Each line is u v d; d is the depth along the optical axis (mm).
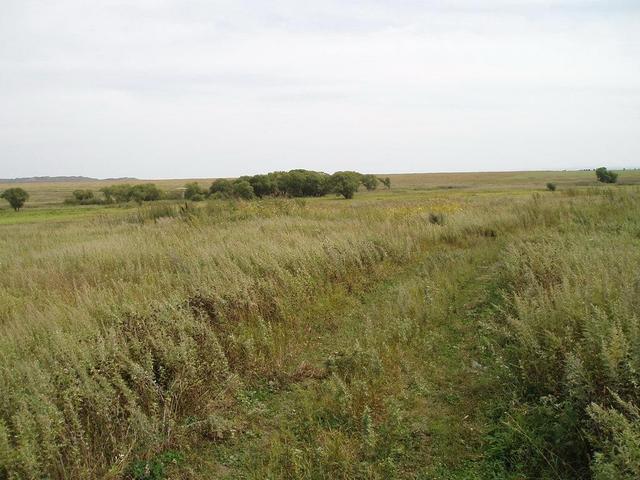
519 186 72000
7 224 28578
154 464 3590
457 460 3453
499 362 4344
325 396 4352
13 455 3162
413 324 5910
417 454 3559
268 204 18359
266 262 7793
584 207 12758
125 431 3754
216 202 18828
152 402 4086
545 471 3143
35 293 7238
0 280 8344
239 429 4043
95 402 3871
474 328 5852
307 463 3459
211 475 3510
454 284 7719
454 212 16281
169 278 7176
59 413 3514
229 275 6992
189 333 5203
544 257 6766
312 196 55781
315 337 6027
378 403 4211
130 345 4824
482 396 4242
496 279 7512
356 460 3504
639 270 5059
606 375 3398
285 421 4109
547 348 4062
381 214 16703
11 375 3889
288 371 5059
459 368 4836
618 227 9711
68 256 9961
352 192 52844
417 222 13523
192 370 4441
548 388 3801
